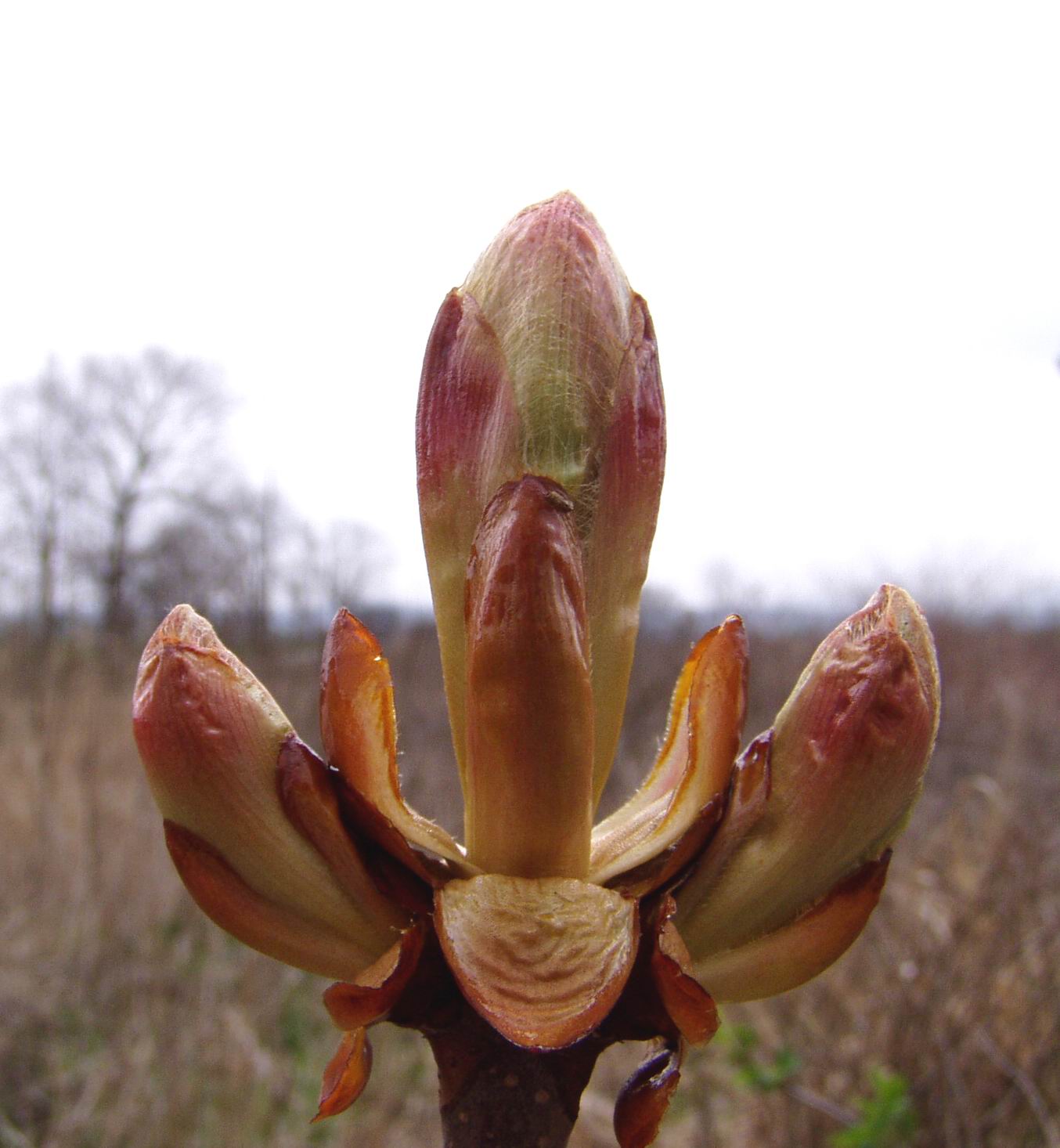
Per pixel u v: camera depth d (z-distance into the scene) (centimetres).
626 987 7
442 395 8
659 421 8
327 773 7
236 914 7
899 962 37
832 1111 33
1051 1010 34
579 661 7
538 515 7
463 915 7
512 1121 7
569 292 8
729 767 7
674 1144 38
